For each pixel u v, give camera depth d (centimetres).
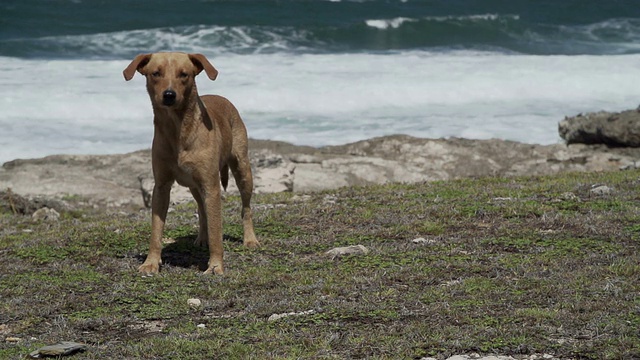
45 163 2248
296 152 2406
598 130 2467
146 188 1925
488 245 1223
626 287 974
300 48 4331
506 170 2294
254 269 1123
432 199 1554
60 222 1647
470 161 2314
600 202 1470
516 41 4744
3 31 4475
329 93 3141
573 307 912
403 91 3206
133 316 958
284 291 1020
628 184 1641
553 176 1822
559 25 5138
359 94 3148
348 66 3675
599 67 3675
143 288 1056
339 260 1162
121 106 2938
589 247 1191
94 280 1098
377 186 1753
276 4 5341
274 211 1481
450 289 1000
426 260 1148
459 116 2972
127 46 4241
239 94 3091
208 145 1110
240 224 1391
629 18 5372
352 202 1555
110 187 2064
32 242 1315
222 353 824
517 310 907
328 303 963
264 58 3891
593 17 5416
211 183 1116
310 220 1415
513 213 1407
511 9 5603
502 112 3042
